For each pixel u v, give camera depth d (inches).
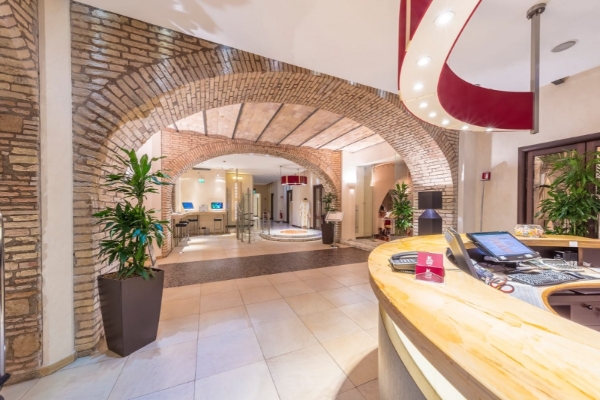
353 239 338.6
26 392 68.7
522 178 163.6
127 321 84.0
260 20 91.2
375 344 91.2
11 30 66.0
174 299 133.9
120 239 96.9
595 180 114.3
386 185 355.6
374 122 183.2
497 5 81.0
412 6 51.9
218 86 116.6
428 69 64.1
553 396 17.3
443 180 191.6
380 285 41.2
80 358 83.0
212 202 436.5
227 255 248.7
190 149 253.8
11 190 72.4
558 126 143.9
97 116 86.7
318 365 79.5
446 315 30.0
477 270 59.4
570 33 95.3
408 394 37.0
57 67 79.5
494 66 119.0
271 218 705.6
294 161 327.3
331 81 132.3
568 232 126.2
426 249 70.8
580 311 66.5
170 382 72.2
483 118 86.2
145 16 90.0
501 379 19.2
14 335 72.4
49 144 78.0
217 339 94.3
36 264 75.3
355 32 97.3
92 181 86.6
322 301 130.9
